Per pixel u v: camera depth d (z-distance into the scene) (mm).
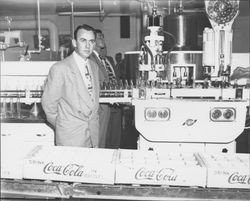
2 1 4984
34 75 3432
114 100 3260
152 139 2844
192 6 4465
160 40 3045
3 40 3623
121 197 1749
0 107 3395
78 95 2518
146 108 2811
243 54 4016
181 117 2797
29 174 1789
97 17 6953
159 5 4469
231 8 3148
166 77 3551
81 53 2535
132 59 3617
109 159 1866
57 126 2617
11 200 1845
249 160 1902
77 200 1837
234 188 1733
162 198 1736
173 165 1769
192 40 3822
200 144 2840
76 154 1954
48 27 5309
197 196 1728
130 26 6973
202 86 3303
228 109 2758
